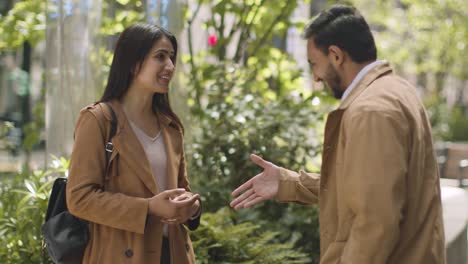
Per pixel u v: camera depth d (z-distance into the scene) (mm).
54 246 3266
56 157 5117
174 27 5805
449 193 8969
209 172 5879
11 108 15820
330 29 3102
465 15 20172
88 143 3244
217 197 5562
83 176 3213
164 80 3381
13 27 7781
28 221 4406
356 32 3088
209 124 6125
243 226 4828
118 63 3389
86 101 5297
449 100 28406
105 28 5711
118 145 3275
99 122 3275
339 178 2955
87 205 3182
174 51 3445
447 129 21375
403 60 21062
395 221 2709
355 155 2783
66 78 5293
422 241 2928
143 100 3424
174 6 5816
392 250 2803
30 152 8492
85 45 5332
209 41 7387
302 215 5754
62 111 5285
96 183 3232
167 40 3391
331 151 3088
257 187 3680
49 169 5008
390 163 2742
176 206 3172
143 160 3318
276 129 6027
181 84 5848
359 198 2729
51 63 5410
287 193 3652
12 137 8797
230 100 6582
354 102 2930
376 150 2754
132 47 3352
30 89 13664
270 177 3678
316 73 3201
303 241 5699
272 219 5824
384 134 2773
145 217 3174
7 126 8617
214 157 5879
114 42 5988
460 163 10750
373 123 2789
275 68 7648
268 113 6078
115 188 3283
